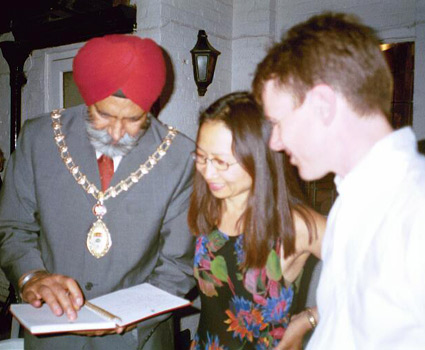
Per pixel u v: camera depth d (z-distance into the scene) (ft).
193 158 4.50
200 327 4.35
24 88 12.32
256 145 3.72
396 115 9.89
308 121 2.51
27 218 4.78
